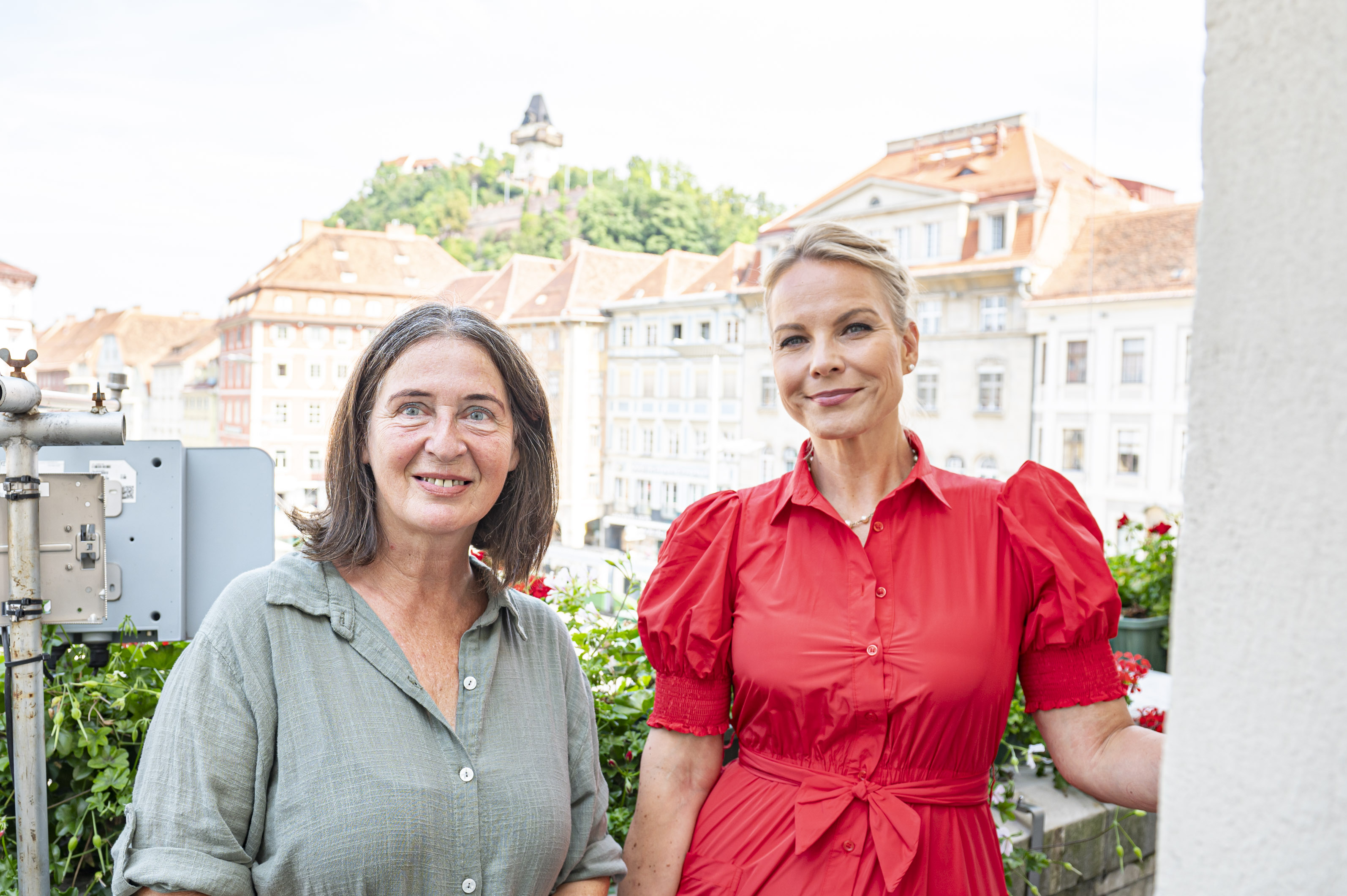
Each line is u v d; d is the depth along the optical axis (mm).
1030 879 2301
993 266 35000
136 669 1815
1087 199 36750
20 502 1381
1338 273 480
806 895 1292
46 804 1426
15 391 1307
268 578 1225
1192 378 544
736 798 1416
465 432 1250
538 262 49719
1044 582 1348
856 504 1437
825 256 1408
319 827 1103
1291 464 500
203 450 1747
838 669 1315
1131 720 1368
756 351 40062
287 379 42219
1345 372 478
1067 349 33938
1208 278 536
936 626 1311
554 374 44844
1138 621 3826
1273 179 506
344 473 1269
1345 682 480
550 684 1377
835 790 1312
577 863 1357
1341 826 482
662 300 43031
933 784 1313
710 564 1466
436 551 1279
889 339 1404
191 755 1100
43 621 1521
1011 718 2535
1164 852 561
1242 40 520
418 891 1131
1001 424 35156
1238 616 524
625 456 43344
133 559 1667
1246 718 520
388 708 1183
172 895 1053
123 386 1739
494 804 1200
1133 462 32500
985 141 39219
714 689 1477
